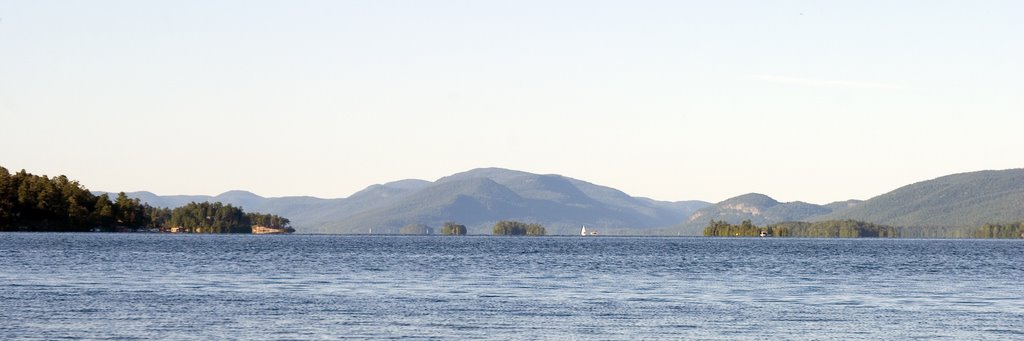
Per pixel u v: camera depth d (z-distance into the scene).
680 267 164.12
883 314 85.94
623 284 119.12
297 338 70.25
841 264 183.62
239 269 143.12
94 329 73.00
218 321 77.94
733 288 113.88
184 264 155.00
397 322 78.31
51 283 110.69
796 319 81.81
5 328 72.75
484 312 85.12
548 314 84.12
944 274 147.88
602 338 71.38
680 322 79.56
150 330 72.94
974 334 74.12
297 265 157.62
